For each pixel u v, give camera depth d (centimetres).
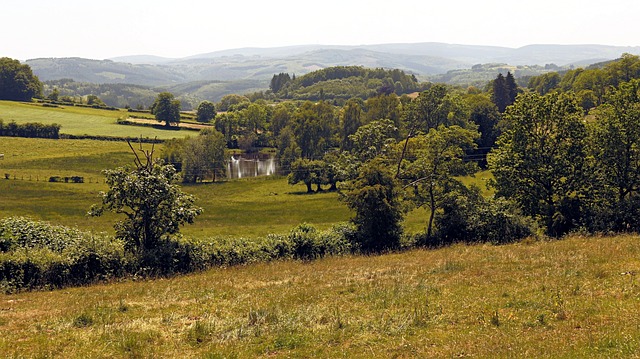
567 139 4225
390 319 1614
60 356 1408
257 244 3769
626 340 1209
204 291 2378
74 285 2934
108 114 18425
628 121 3962
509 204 4184
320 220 6850
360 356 1291
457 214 4275
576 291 1767
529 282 1992
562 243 3050
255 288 2419
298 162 10075
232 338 1526
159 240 3509
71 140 13862
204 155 11475
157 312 1939
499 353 1202
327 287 2284
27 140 13438
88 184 9425
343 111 14050
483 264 2536
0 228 3347
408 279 2317
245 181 11244
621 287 1750
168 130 16412
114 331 1636
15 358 1370
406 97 16262
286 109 16100
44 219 6488
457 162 4659
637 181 4041
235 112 16475
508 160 4297
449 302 1786
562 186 4169
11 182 9012
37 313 2006
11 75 19312
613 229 3725
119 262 3125
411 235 4406
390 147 6512
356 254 3922
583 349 1182
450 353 1248
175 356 1385
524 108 4303
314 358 1318
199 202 8294
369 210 4131
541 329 1398
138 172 3500
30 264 2836
